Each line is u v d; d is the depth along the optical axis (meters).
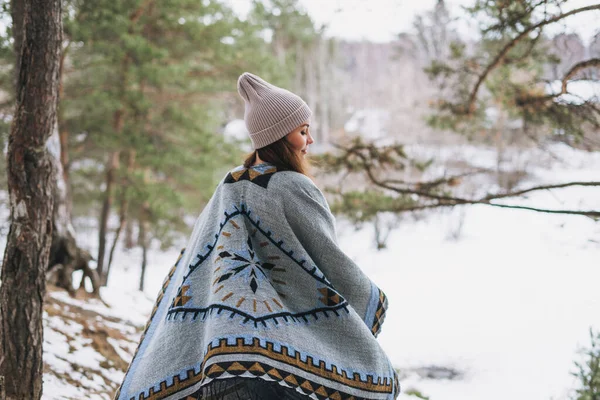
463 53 7.94
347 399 2.00
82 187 15.27
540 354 13.14
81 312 6.62
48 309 6.25
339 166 7.46
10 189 2.88
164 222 16.94
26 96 2.81
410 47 37.59
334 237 2.21
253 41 14.23
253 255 2.08
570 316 15.30
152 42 13.59
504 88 7.26
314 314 2.08
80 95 12.35
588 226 6.39
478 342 14.55
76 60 11.70
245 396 1.99
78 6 11.28
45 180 2.91
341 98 53.12
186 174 14.56
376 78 60.25
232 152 14.20
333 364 2.01
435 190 7.06
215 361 1.86
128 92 12.34
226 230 2.12
